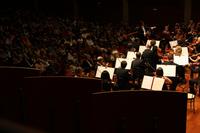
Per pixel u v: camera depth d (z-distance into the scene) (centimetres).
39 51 1349
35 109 386
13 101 402
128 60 1110
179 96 300
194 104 915
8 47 1308
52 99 381
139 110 300
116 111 298
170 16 2450
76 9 2700
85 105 378
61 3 2778
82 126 376
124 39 1809
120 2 2591
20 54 1221
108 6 2634
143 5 2506
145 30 1911
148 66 1094
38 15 2373
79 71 1159
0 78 398
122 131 297
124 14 2528
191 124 769
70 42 1639
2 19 2034
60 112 380
